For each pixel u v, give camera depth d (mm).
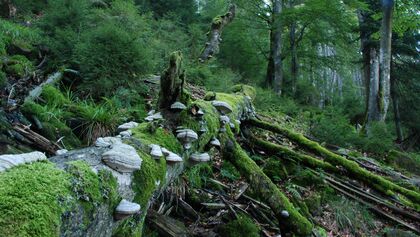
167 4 15000
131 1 9680
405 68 16453
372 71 12328
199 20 16984
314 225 4758
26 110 4516
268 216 4516
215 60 12828
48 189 1508
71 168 1757
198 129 3461
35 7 9805
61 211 1494
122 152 2117
